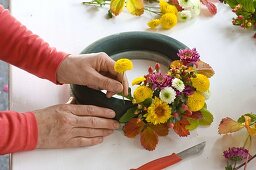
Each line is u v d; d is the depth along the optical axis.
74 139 1.12
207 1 1.38
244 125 1.12
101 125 1.14
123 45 1.24
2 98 1.82
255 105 1.20
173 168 1.10
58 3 1.38
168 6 1.34
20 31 1.23
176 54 1.22
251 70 1.26
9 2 1.37
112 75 1.18
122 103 1.14
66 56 1.20
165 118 1.10
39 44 1.21
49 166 1.09
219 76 1.25
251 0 1.32
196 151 1.11
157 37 1.23
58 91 1.21
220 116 1.18
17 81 1.22
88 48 1.24
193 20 1.37
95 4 1.38
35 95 1.20
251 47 1.31
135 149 1.12
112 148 1.12
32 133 1.10
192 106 1.11
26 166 1.09
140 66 1.25
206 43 1.32
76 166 1.09
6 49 1.22
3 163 1.74
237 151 1.08
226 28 1.35
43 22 1.34
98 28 1.33
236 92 1.22
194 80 1.11
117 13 1.34
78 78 1.17
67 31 1.32
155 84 1.10
